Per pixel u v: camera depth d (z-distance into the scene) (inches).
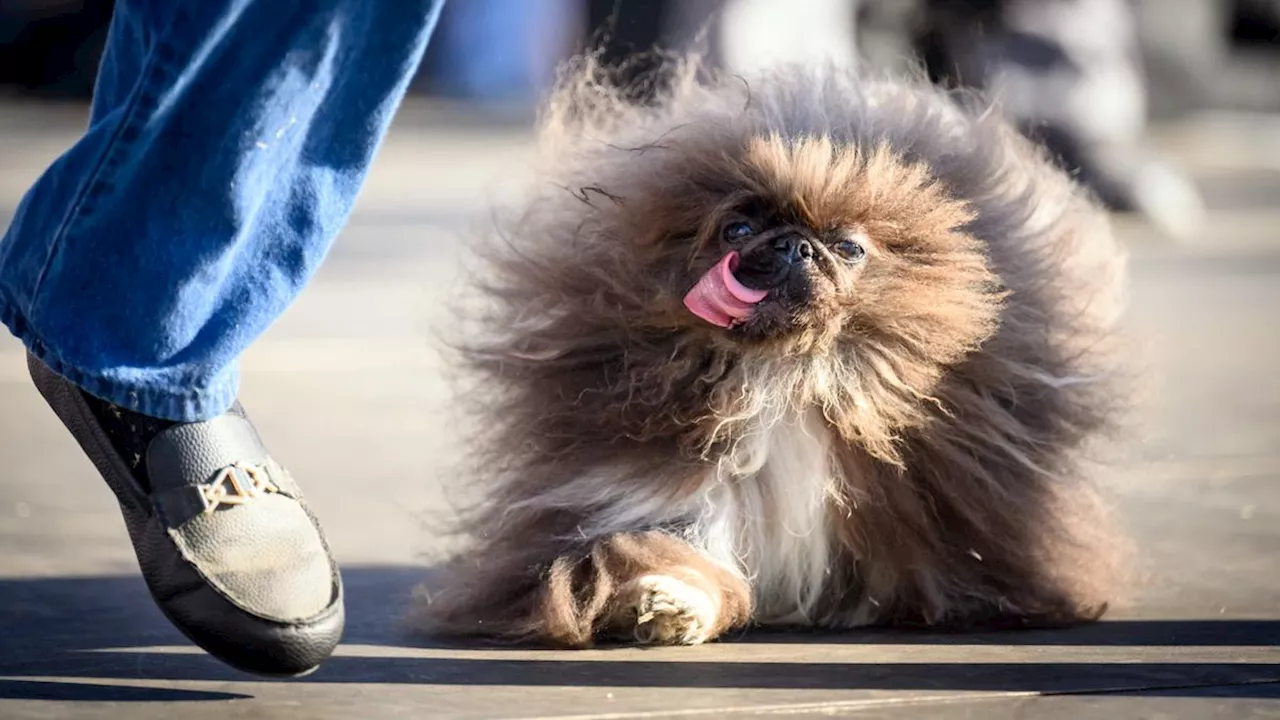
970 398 233.5
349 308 559.5
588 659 206.2
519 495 234.2
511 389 241.1
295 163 190.2
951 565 233.1
